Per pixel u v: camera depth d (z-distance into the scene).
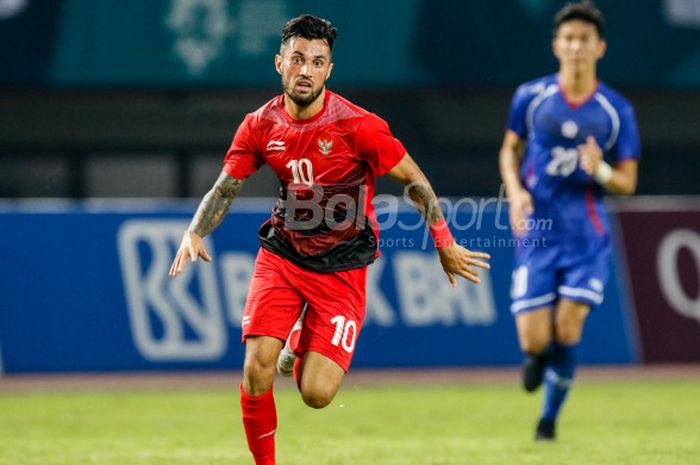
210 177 59.09
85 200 58.53
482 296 43.25
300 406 35.88
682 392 38.59
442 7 53.38
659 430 30.42
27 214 42.12
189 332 42.38
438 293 43.12
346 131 19.31
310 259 19.77
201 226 19.89
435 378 41.81
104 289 42.16
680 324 44.38
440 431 30.45
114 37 52.53
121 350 42.06
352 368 42.88
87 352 41.94
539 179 27.97
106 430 30.92
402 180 19.75
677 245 44.62
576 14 27.70
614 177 27.17
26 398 37.59
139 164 58.75
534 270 27.66
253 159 19.94
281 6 52.72
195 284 42.41
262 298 19.61
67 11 52.34
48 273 42.03
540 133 28.14
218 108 58.81
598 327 43.88
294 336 20.36
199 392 38.72
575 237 27.58
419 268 43.03
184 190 58.88
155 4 52.53
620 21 54.00
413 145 59.03
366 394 38.34
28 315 41.91
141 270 42.31
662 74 54.41
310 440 28.69
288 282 19.77
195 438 29.31
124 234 42.28
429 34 53.44
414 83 53.50
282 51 19.28
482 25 53.56
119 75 52.62
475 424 31.89
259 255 20.38
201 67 52.72
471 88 53.91
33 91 55.06
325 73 19.09
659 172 60.59
